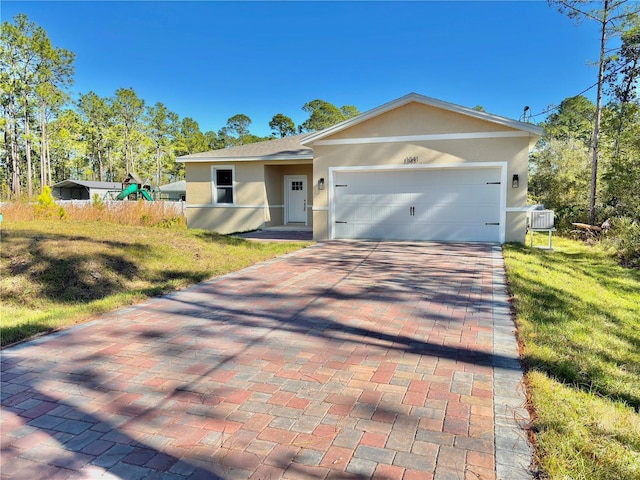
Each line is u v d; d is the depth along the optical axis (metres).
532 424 2.55
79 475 2.15
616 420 2.59
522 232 10.63
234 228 16.16
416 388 3.06
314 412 2.73
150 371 3.43
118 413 2.77
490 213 10.83
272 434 2.49
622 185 12.41
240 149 17.09
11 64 34.62
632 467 2.11
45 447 2.40
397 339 4.11
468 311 5.03
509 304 5.34
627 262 9.78
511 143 10.45
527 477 2.06
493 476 2.07
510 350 3.80
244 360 3.63
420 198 11.34
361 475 2.10
